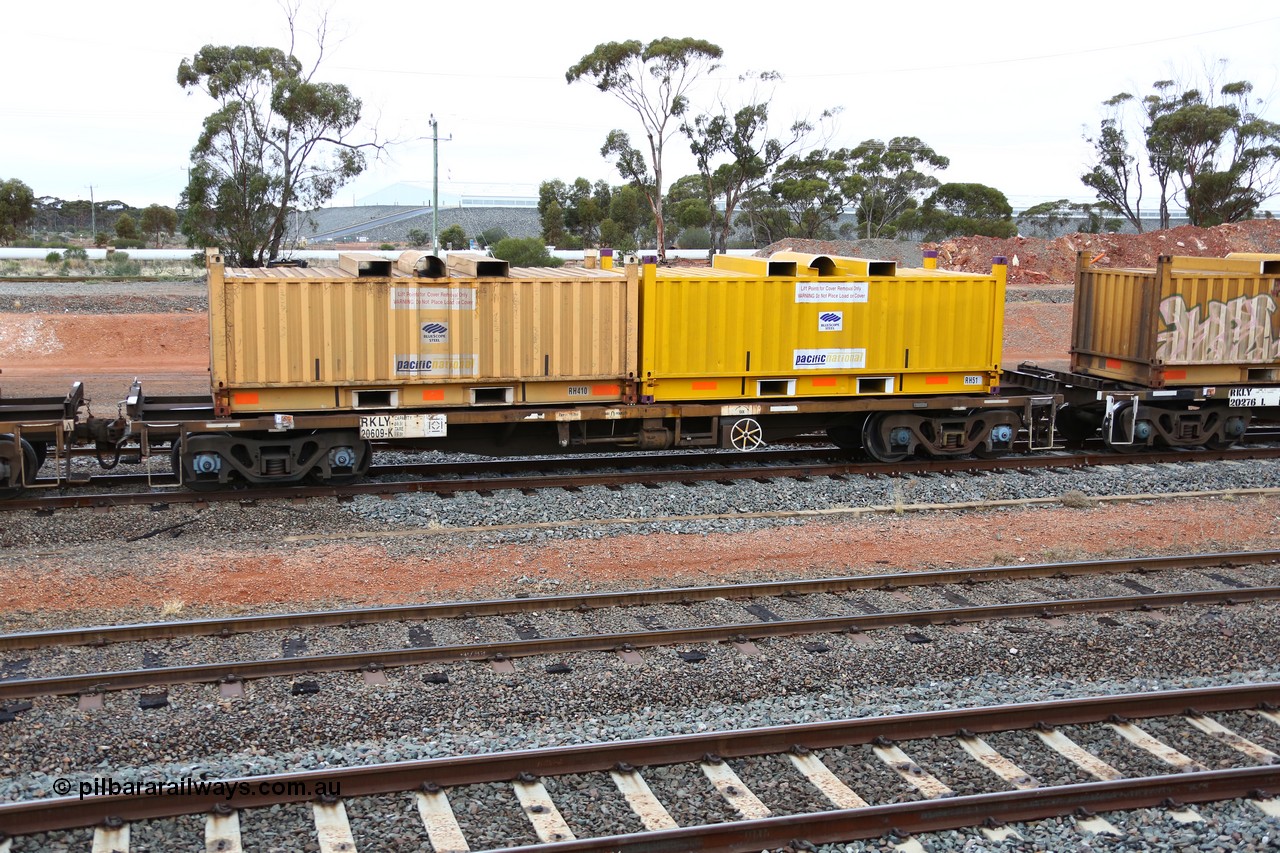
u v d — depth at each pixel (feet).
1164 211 213.05
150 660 30.45
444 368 48.93
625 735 26.61
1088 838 22.95
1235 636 34.01
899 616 34.35
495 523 45.60
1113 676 31.32
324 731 26.55
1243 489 54.08
